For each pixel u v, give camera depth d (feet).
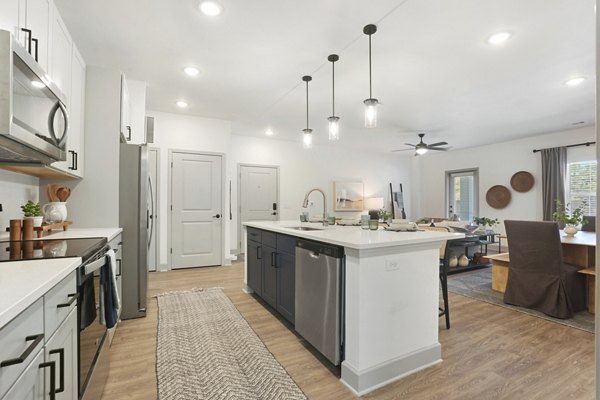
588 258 10.65
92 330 4.57
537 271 10.09
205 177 16.17
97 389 4.87
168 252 15.28
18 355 2.36
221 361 6.63
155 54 9.31
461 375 6.20
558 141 19.45
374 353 5.81
